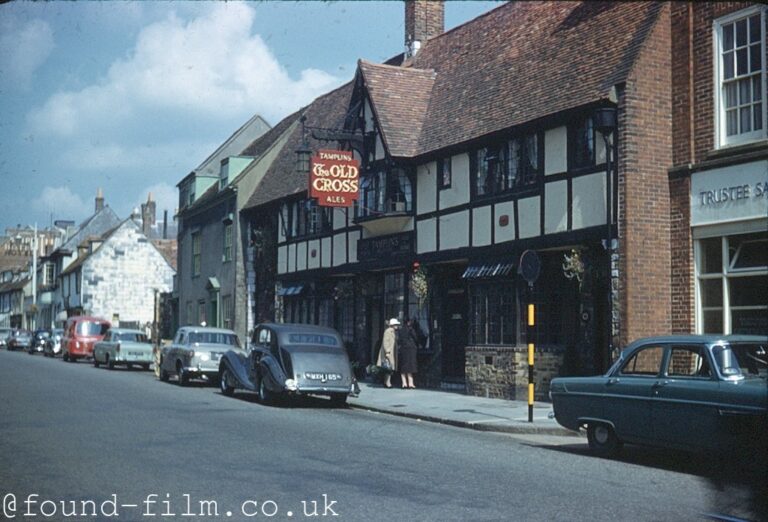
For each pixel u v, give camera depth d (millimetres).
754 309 13953
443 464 9688
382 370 21984
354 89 24047
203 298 38969
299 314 29250
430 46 26531
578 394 11055
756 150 13883
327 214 26672
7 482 8367
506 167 18469
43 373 27047
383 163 22609
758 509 7461
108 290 61031
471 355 19234
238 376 19156
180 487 8156
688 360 9852
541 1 21719
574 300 17000
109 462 9555
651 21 15906
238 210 33969
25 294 86000
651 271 15273
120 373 28828
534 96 18109
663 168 15500
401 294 22844
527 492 8102
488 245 18859
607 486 8531
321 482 8453
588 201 16062
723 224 14469
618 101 15453
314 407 17500
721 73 14734
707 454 9367
